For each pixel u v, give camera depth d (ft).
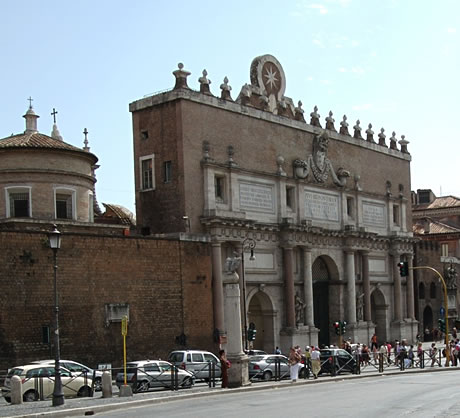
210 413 94.68
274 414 91.81
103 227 179.63
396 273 273.75
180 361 156.87
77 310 158.81
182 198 191.52
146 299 173.27
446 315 208.54
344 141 254.06
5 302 147.23
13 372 123.85
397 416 87.76
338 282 242.78
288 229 216.13
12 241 149.69
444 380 153.89
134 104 203.31
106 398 117.91
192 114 196.03
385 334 268.21
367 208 262.67
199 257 188.34
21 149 172.45
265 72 226.17
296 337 215.51
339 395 118.62
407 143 293.43
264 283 209.56
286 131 227.20
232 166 203.21
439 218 404.36
